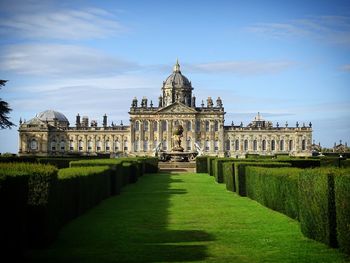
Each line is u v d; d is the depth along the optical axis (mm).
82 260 21250
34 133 198000
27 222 23203
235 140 196875
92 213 34938
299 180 27141
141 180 71562
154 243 24688
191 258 21531
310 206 25500
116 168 48469
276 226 29500
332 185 23500
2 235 19406
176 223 30734
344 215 21797
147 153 191375
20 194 21281
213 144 193250
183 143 191375
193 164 107250
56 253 22562
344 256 21797
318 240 24828
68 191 30172
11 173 21281
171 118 192125
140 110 192500
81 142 198750
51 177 24281
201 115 193125
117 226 29500
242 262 20844
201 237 26203
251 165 47781
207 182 67125
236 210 36781
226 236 26484
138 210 36688
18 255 21453
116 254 22297
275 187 35500
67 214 30094
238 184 47781
